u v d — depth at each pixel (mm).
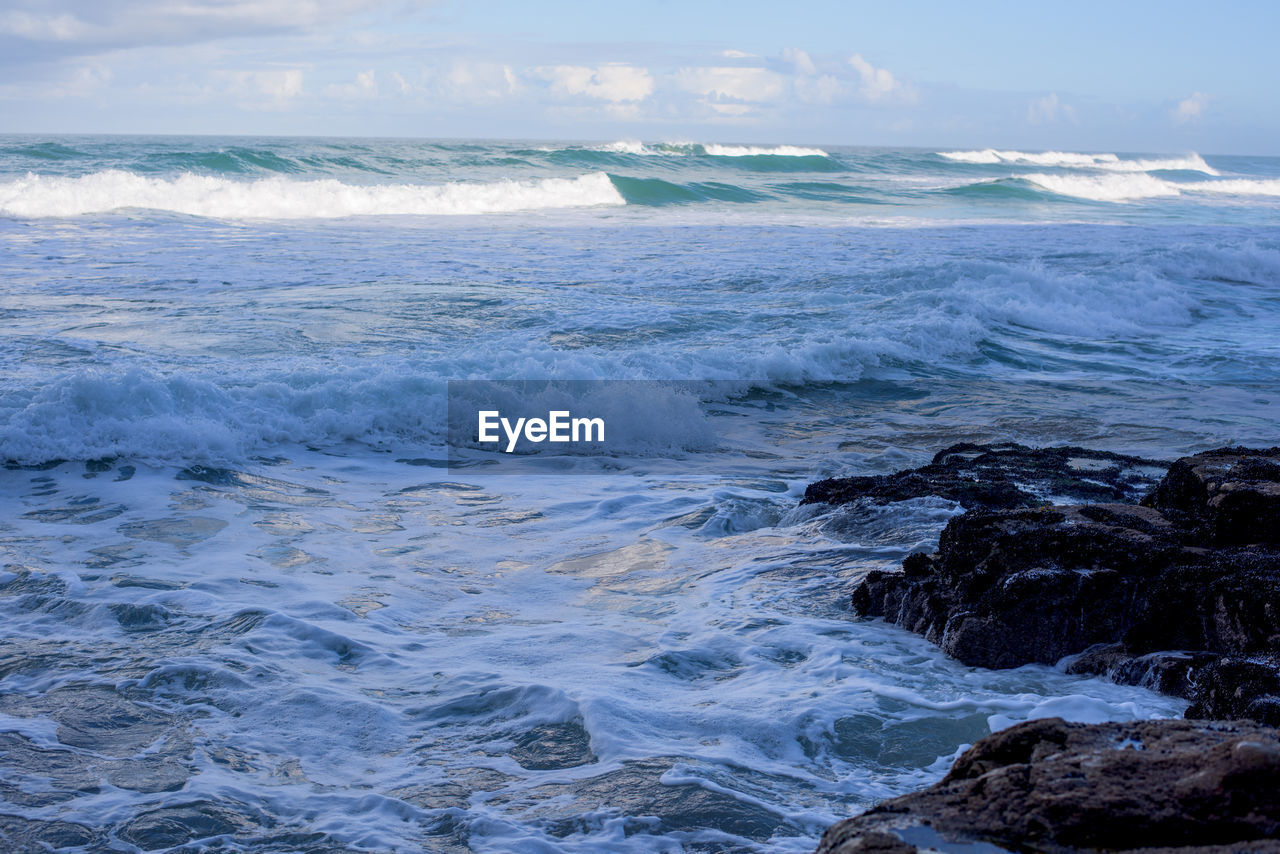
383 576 5586
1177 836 1733
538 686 4102
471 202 26875
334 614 4930
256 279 14586
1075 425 9500
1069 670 4348
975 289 15039
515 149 49094
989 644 4426
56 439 7293
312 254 17234
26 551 5703
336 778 3420
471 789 3348
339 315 12234
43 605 4926
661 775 3422
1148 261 18359
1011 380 11375
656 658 4477
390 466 7934
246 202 23359
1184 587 4270
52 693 3986
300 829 3098
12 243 17188
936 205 34594
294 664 4332
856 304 13992
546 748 3631
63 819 3105
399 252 17781
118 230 19469
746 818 3166
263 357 10039
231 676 4168
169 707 3902
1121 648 4324
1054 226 25938
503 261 17016
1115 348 13086
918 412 10070
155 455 7438
